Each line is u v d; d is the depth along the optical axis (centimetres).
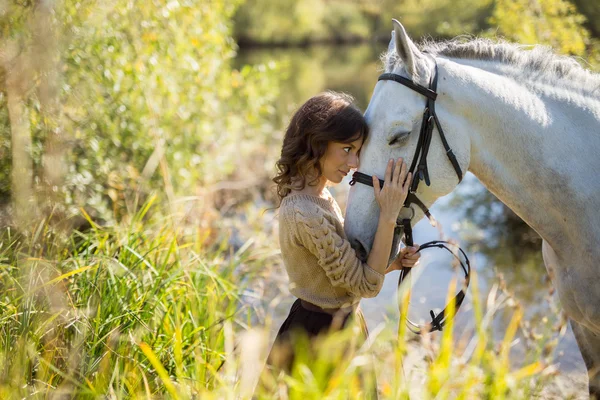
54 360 286
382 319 494
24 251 353
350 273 250
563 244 278
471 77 269
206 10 691
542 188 272
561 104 277
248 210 757
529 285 574
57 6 361
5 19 317
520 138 269
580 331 301
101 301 320
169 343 318
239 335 420
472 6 1278
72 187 485
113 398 255
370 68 2322
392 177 256
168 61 633
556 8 739
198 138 683
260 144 963
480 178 284
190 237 510
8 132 384
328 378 248
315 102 259
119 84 562
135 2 580
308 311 268
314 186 267
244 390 240
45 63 322
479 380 233
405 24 1852
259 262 554
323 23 3572
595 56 725
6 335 280
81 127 514
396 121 256
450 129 266
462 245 706
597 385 301
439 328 270
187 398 244
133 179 561
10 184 396
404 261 282
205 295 394
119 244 392
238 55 2831
